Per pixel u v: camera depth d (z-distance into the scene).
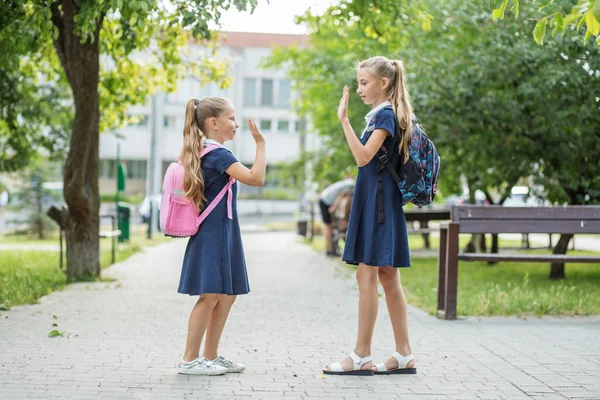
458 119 14.52
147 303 10.10
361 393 5.46
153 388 5.45
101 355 6.59
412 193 5.91
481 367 6.40
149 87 17.17
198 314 5.93
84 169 12.69
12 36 10.80
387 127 5.79
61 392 5.29
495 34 14.09
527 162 14.68
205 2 9.13
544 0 12.89
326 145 25.59
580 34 12.91
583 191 14.77
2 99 16.12
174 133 57.84
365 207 5.98
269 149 61.38
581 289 12.46
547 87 13.20
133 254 20.09
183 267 5.93
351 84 17.58
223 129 5.98
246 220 53.31
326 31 21.14
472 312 9.46
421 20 13.74
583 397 5.46
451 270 9.04
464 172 17.11
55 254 19.06
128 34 11.38
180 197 5.81
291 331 8.11
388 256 5.88
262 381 5.77
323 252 21.94
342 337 7.78
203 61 17.00
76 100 12.38
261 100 61.41
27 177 29.91
